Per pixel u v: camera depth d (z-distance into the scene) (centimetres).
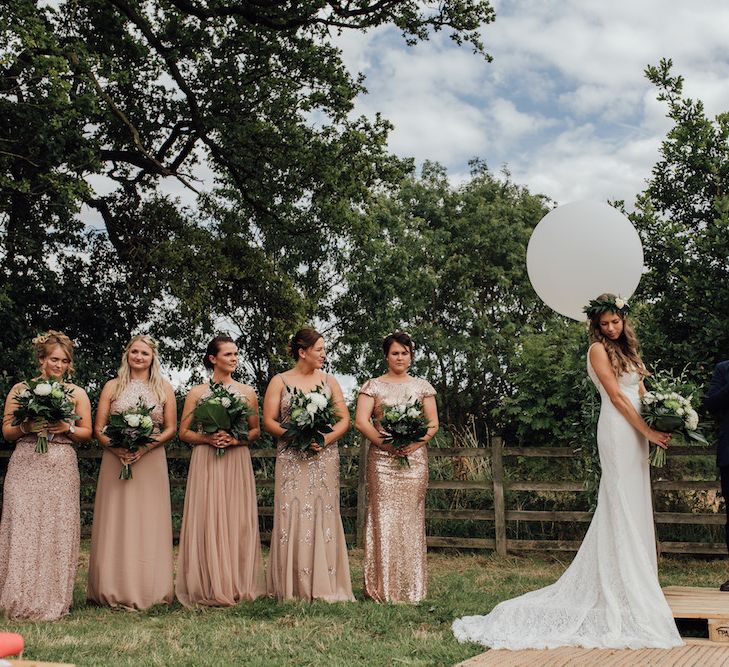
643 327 884
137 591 549
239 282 1628
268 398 584
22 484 531
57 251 1483
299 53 1432
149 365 584
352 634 456
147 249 1502
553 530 892
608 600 442
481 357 2600
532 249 648
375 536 570
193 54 1380
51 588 525
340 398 603
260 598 571
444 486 853
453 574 725
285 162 1474
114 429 543
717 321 819
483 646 425
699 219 905
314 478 569
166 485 577
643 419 474
